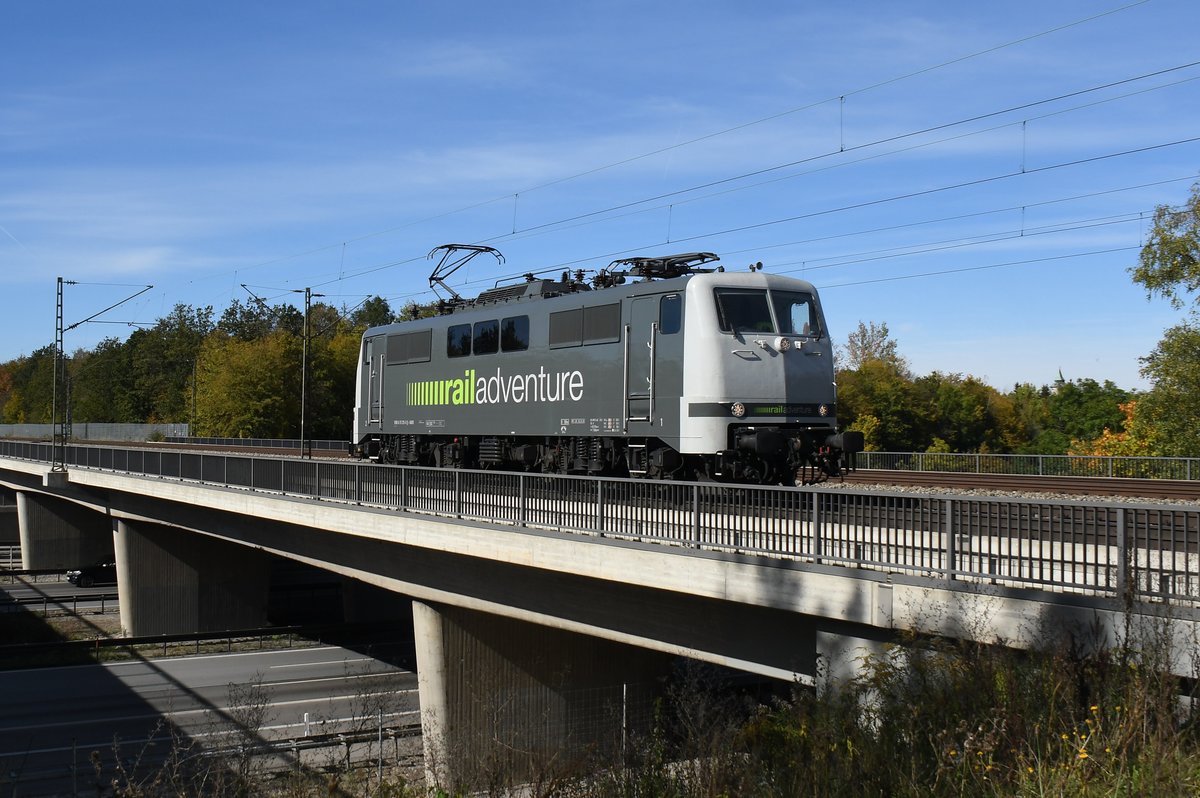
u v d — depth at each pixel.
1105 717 8.47
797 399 19.23
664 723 14.19
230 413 79.62
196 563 42.03
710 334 18.61
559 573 17.42
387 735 24.89
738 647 13.89
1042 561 10.12
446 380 26.42
